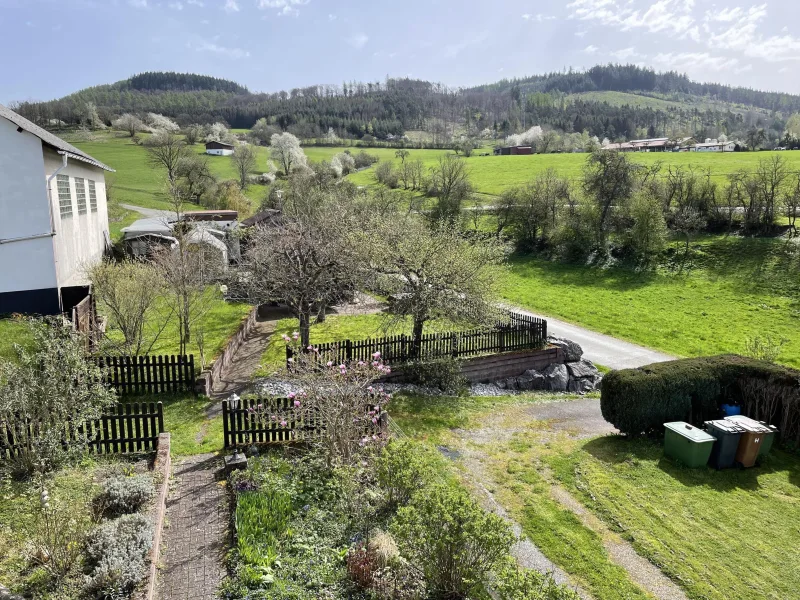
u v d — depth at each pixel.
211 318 22.58
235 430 11.38
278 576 7.42
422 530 7.41
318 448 10.93
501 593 6.75
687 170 58.03
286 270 17.45
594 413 16.50
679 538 9.75
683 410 14.32
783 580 8.69
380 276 18.89
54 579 6.77
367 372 12.23
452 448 13.36
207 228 36.56
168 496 9.43
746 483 11.81
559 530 9.89
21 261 18.22
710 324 28.73
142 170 75.50
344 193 47.62
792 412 13.68
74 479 9.27
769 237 39.28
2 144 17.44
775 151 77.44
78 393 10.14
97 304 20.84
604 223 44.47
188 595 6.99
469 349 19.45
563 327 28.81
